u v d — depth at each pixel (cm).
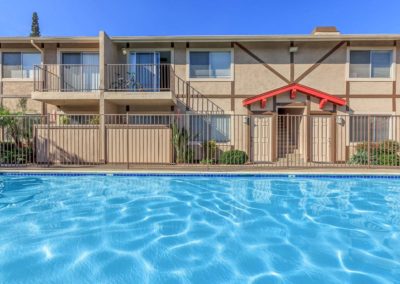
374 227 501
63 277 331
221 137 1238
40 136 1086
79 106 1281
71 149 1090
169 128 1102
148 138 1103
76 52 1262
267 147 1219
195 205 633
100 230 480
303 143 1218
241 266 361
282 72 1234
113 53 1211
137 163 1069
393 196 700
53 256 383
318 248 414
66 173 860
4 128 1059
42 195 701
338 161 1187
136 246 418
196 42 1230
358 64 1216
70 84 1230
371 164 1018
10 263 364
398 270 350
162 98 1098
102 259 376
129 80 1204
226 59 1246
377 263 368
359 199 677
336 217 556
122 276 335
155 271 347
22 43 1261
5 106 1259
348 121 1199
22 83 1280
